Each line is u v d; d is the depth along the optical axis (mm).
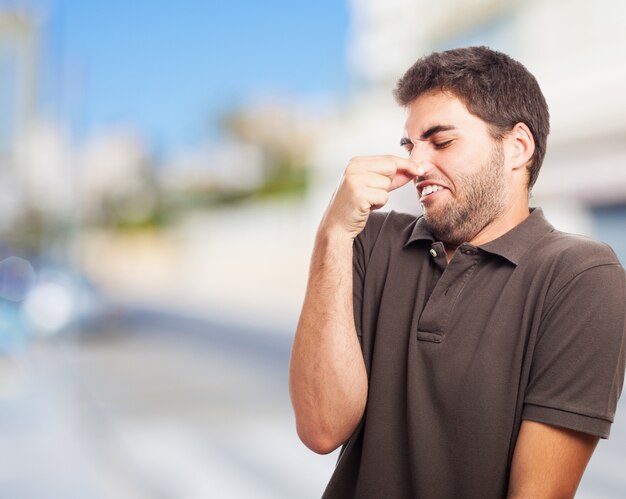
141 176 62719
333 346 1687
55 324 12383
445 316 1595
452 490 1550
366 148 24188
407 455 1623
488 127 1635
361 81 25047
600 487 4793
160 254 53406
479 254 1615
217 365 10562
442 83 1647
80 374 9484
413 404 1590
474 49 1693
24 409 7129
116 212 62500
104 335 13578
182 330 16312
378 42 23531
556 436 1466
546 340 1505
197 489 4652
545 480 1460
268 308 24703
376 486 1646
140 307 26078
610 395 1467
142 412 7086
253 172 46938
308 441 1743
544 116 1700
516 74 1661
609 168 15000
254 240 36094
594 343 1466
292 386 1748
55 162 39188
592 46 15609
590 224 15555
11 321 11742
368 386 1718
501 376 1535
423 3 20984
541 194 16812
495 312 1562
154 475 4953
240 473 5055
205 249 42594
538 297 1542
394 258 1761
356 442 1734
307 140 46719
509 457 1528
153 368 10172
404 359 1663
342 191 1730
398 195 19062
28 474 4926
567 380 1467
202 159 54750
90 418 6754
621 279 1526
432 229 1688
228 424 6582
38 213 40250
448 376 1565
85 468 5090
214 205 47125
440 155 1656
